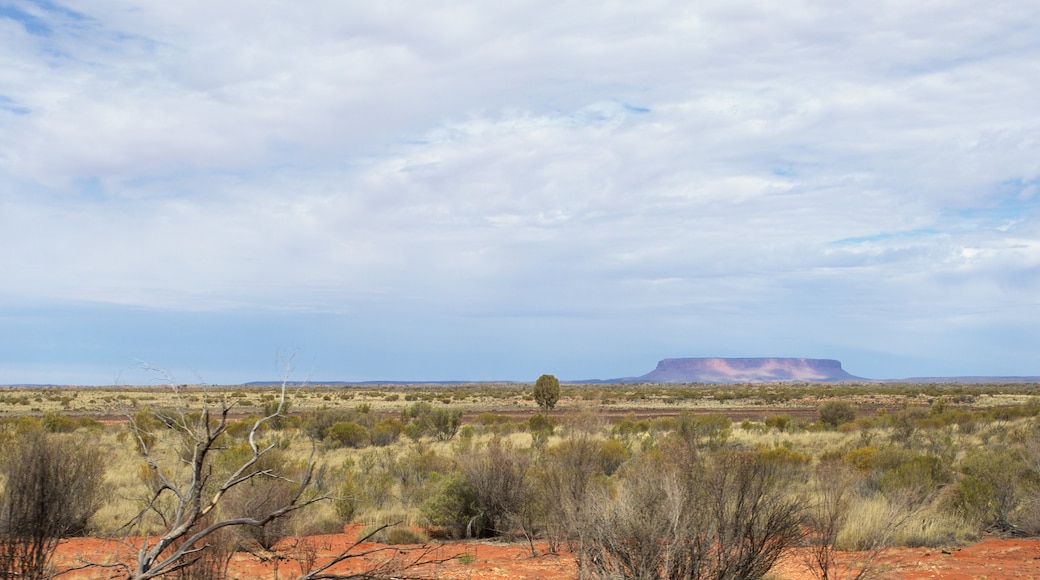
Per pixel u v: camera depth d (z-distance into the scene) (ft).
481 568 38.91
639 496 28.89
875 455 77.97
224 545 26.21
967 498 55.88
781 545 29.73
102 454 53.98
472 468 55.93
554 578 36.24
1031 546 47.60
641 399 369.50
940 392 416.26
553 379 232.32
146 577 18.89
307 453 107.76
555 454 51.29
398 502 65.31
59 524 25.41
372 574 23.00
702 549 27.66
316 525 54.80
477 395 421.59
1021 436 108.99
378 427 144.05
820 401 347.56
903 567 39.24
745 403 335.88
